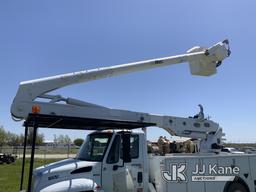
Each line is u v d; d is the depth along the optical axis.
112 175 8.25
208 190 9.54
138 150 8.77
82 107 8.42
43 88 8.06
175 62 9.64
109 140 8.46
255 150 11.71
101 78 8.75
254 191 10.36
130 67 9.00
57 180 7.77
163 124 9.88
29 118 7.84
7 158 35.34
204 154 10.12
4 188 15.68
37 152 47.81
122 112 9.02
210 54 10.05
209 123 10.86
